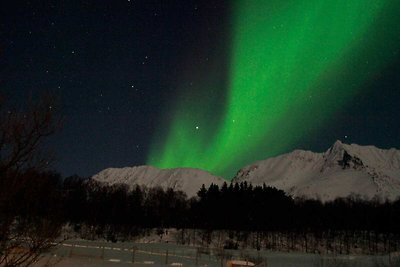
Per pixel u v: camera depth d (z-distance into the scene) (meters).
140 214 113.31
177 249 75.38
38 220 8.39
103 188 115.75
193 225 113.38
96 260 40.69
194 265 45.31
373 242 100.69
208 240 100.12
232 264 26.88
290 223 112.62
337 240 101.88
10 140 8.50
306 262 58.50
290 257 68.75
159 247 79.44
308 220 114.00
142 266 39.25
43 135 8.80
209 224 111.44
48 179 8.67
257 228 109.75
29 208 8.30
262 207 115.50
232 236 103.56
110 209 104.62
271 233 106.38
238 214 113.25
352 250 95.25
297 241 100.75
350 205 143.75
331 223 114.19
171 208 126.50
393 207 127.19
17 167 8.45
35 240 8.34
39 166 8.62
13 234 8.16
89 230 92.50
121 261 42.81
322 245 98.12
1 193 8.08
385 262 36.34
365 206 135.75
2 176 8.22
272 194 125.69
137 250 63.66
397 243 100.31
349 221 115.81
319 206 130.00
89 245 69.44
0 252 8.00
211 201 119.06
